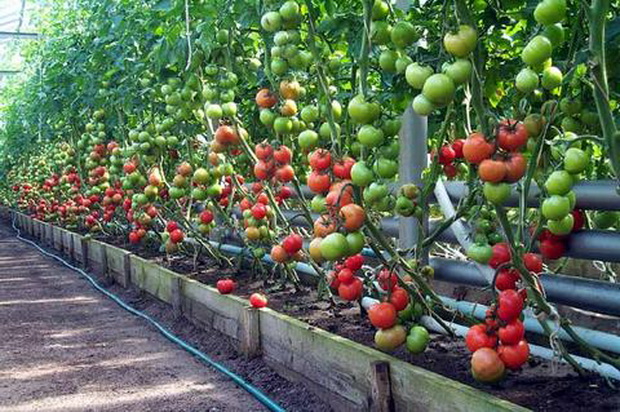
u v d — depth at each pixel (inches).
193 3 147.4
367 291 139.3
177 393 130.3
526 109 99.0
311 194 165.3
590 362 95.5
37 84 292.2
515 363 85.0
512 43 112.9
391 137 97.3
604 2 66.1
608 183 92.3
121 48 212.4
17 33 485.1
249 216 156.9
